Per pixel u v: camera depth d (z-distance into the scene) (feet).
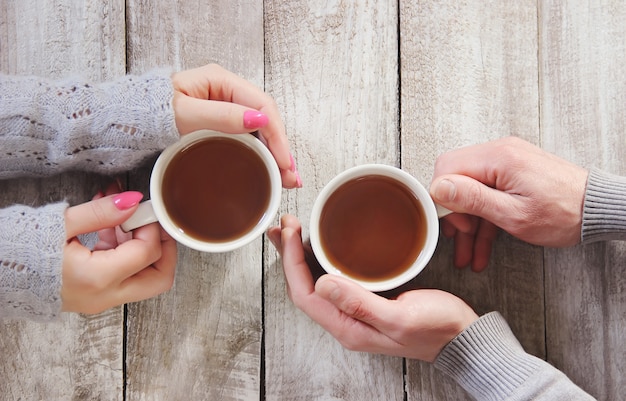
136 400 1.98
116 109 1.71
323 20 2.00
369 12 2.01
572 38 2.02
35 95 1.73
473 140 2.01
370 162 2.00
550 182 1.80
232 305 1.99
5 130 1.75
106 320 1.97
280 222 1.97
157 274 1.84
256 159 1.73
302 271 1.81
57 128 1.74
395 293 1.97
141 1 1.99
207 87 1.81
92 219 1.69
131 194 1.68
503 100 2.02
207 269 1.99
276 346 1.99
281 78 2.00
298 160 1.99
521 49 2.02
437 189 1.74
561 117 2.02
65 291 1.73
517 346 1.86
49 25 1.97
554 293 2.00
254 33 2.00
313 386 2.00
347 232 1.76
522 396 1.78
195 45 2.00
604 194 1.79
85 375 1.97
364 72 2.00
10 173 1.86
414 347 1.82
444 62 2.01
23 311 1.76
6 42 1.97
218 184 1.74
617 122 2.01
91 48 1.98
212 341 1.99
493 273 2.01
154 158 1.87
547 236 1.85
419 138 2.00
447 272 2.00
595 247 2.00
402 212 1.75
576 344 2.00
